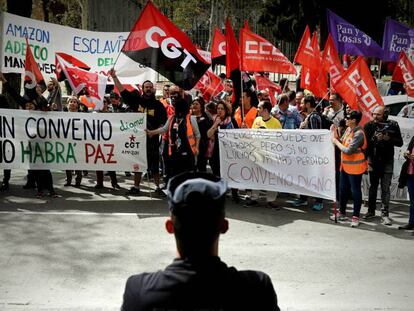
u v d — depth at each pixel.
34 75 9.51
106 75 11.24
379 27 27.44
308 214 9.01
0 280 5.99
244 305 2.04
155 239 7.45
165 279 2.04
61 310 5.27
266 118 9.40
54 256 6.75
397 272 6.48
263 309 2.06
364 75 9.30
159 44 9.16
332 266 6.63
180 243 2.06
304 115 10.72
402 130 9.74
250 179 9.30
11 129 9.35
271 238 7.66
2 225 7.88
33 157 9.42
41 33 10.52
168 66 9.17
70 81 10.36
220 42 12.91
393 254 7.11
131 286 2.08
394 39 11.86
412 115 11.41
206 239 2.04
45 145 9.42
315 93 10.78
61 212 8.62
